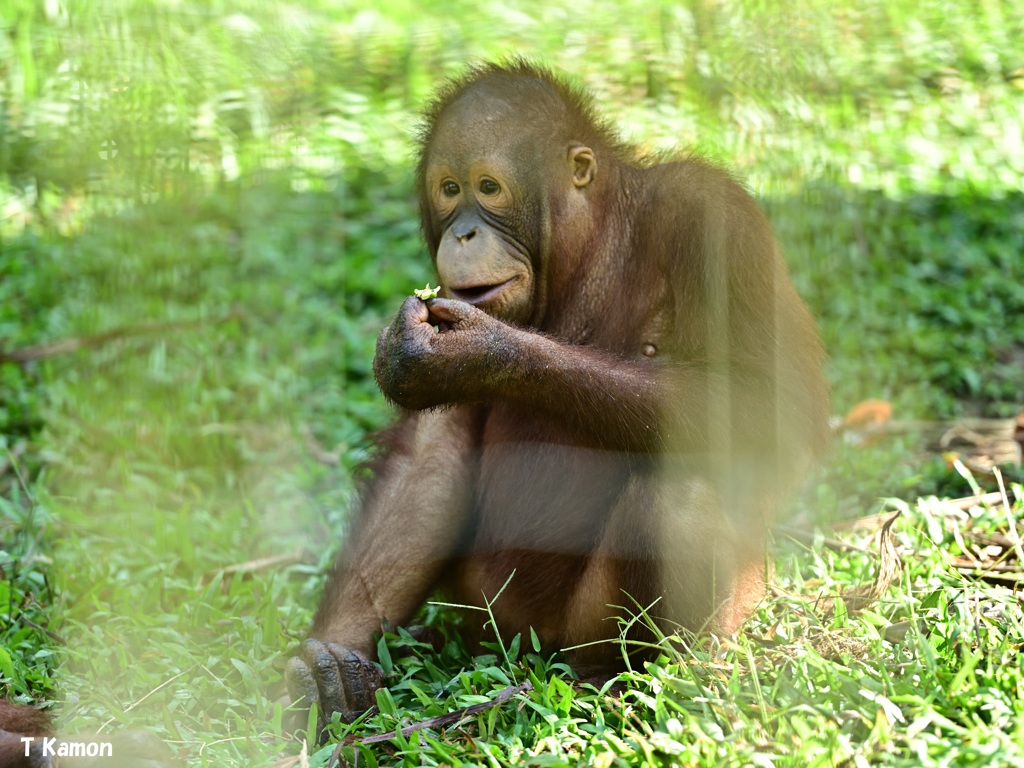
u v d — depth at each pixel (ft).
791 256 45.60
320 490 39.99
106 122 46.55
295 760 22.41
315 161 61.52
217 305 50.55
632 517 25.81
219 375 45.34
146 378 44.04
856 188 53.98
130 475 38.11
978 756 19.49
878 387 44.42
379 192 59.77
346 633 27.55
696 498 25.48
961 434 40.55
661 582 25.48
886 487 36.45
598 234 28.19
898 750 20.24
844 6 61.31
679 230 27.25
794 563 29.60
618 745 21.49
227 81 58.59
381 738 22.89
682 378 26.13
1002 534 30.91
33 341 47.06
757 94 37.60
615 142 29.58
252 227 54.95
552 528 27.66
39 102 55.77
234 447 41.37
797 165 44.68
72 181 51.57
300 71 62.80
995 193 58.95
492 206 27.30
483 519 28.53
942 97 65.57
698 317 26.94
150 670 27.22
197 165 53.36
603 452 27.02
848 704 21.72
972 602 26.50
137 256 49.96
